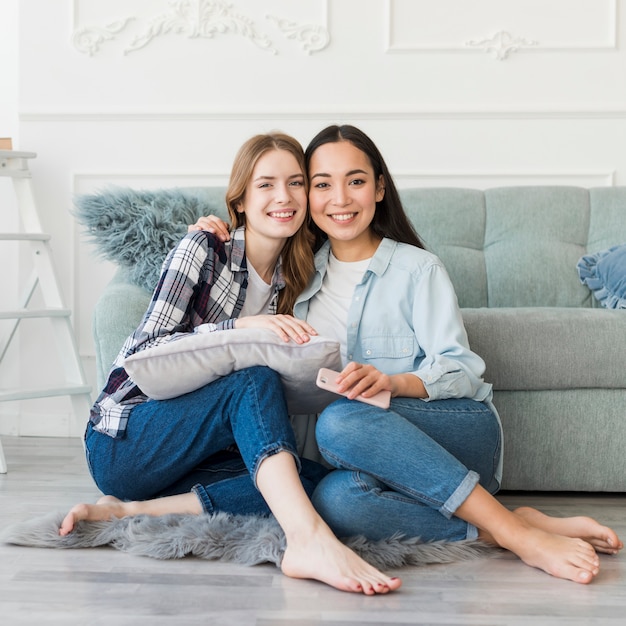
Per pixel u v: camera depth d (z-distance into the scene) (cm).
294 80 315
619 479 217
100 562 158
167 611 134
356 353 193
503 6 313
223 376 172
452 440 173
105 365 211
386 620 131
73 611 134
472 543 163
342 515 161
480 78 314
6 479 238
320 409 188
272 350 169
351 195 193
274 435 159
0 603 137
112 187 253
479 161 315
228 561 160
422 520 162
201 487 177
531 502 216
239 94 315
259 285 197
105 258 232
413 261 194
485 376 213
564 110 313
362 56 314
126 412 177
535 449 216
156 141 315
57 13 313
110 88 314
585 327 215
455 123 315
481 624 130
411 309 193
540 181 315
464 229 281
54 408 317
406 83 314
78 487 228
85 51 313
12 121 328
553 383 215
